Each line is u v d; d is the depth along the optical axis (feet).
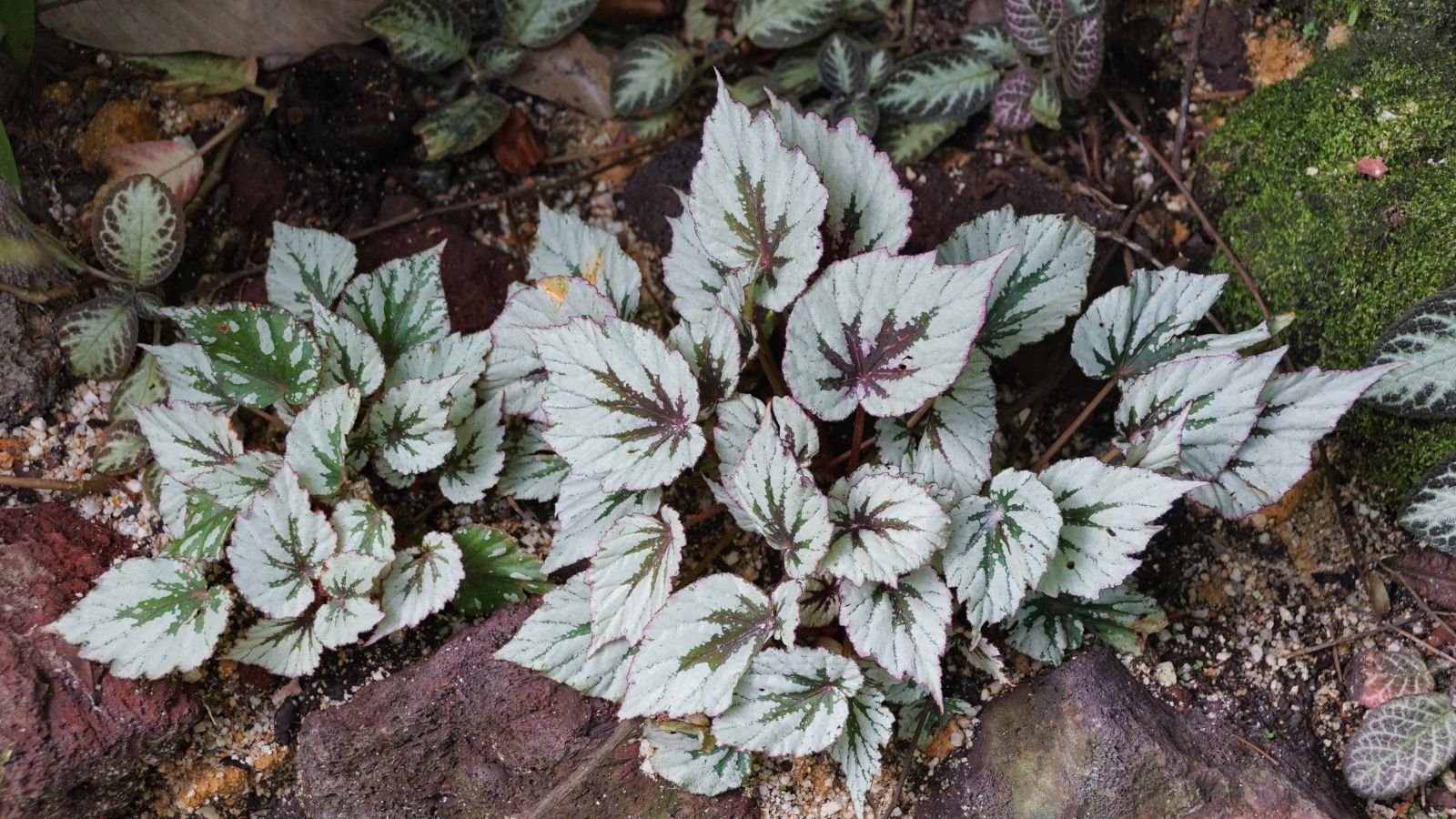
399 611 3.27
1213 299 3.27
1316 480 3.44
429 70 3.60
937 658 3.11
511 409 3.35
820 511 3.10
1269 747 3.30
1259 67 3.60
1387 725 3.27
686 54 3.64
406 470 3.30
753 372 3.47
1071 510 3.18
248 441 3.45
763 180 3.15
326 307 3.39
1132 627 3.34
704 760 3.22
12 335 3.37
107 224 3.35
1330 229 3.41
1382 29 3.44
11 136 3.50
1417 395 3.29
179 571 3.24
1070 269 3.31
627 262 3.39
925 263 3.06
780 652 3.18
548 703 3.23
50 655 3.18
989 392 3.29
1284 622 3.40
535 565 3.34
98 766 3.18
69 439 3.39
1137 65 3.66
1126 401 3.24
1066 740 3.23
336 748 3.24
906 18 3.69
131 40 3.54
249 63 3.60
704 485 3.49
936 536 3.07
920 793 3.34
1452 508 3.27
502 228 3.62
